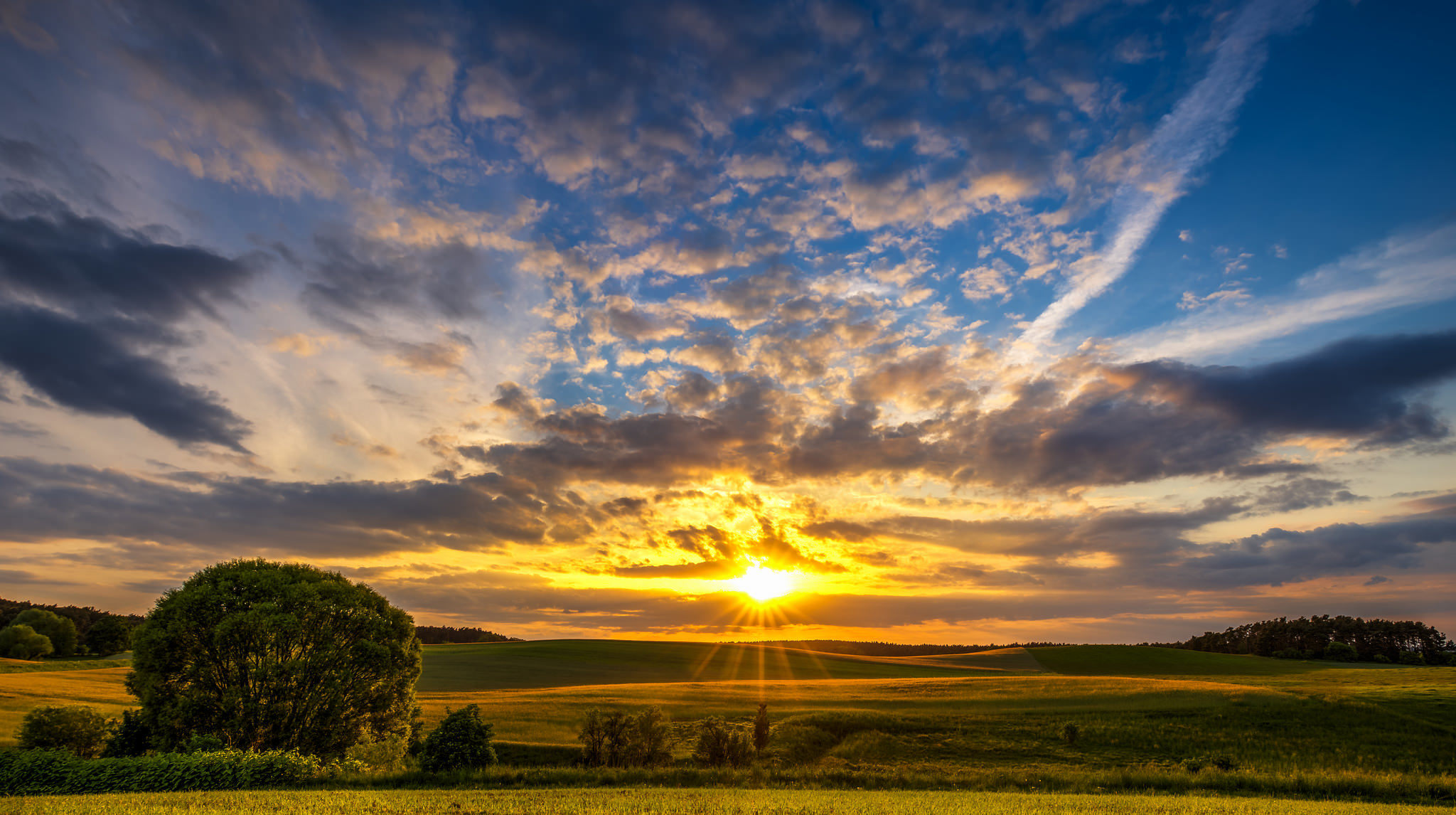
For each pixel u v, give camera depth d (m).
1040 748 48.78
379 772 33.25
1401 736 50.31
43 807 20.33
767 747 48.31
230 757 29.08
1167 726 52.94
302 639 39.56
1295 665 127.06
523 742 46.25
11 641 124.69
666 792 27.27
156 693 37.47
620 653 138.75
